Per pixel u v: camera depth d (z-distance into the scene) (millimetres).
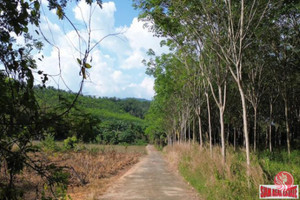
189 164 14516
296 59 17250
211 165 11031
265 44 14609
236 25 11000
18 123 2121
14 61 2287
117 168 18625
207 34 10984
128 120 96188
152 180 12562
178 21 10789
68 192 9977
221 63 13398
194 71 17531
